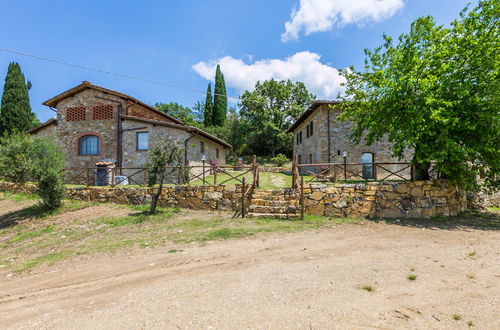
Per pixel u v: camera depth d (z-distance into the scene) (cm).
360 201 799
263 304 275
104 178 1462
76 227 757
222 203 898
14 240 693
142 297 304
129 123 1592
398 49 843
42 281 388
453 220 760
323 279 340
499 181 792
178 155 869
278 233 607
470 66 732
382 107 812
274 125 3136
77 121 1680
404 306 267
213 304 279
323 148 1515
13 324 261
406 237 569
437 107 709
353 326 231
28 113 2530
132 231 677
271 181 1348
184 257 452
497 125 703
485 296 287
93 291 333
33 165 864
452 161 736
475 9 719
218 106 3903
